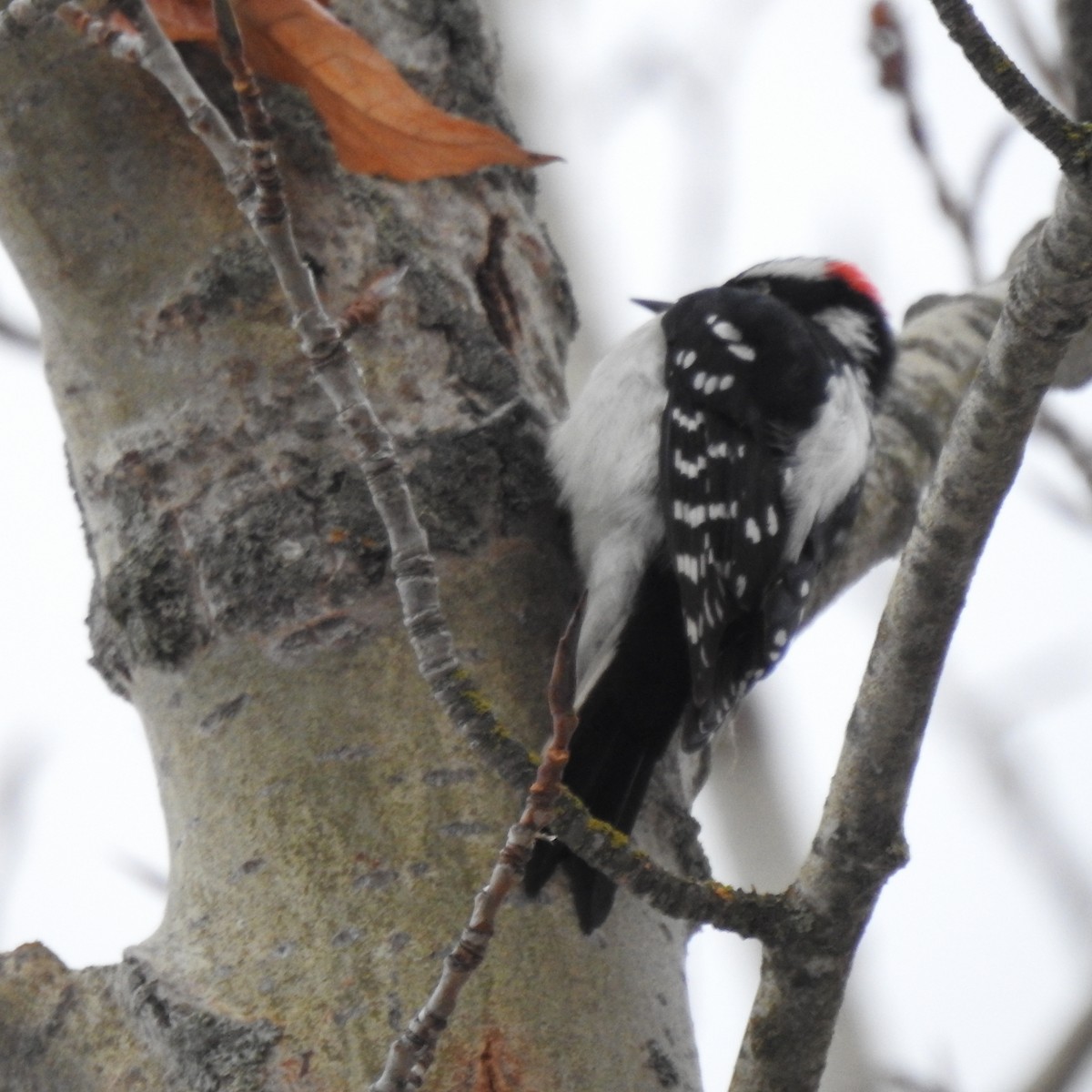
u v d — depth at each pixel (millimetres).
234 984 5078
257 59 6129
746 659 7078
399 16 7125
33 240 6277
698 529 6965
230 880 5301
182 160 6219
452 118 5949
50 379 6285
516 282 6945
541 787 4176
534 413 6594
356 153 6176
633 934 5438
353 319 5055
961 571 4613
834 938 4836
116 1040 5082
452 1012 4328
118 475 5969
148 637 5730
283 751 5441
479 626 5836
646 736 6441
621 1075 5086
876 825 4781
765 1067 4969
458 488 6027
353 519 5734
